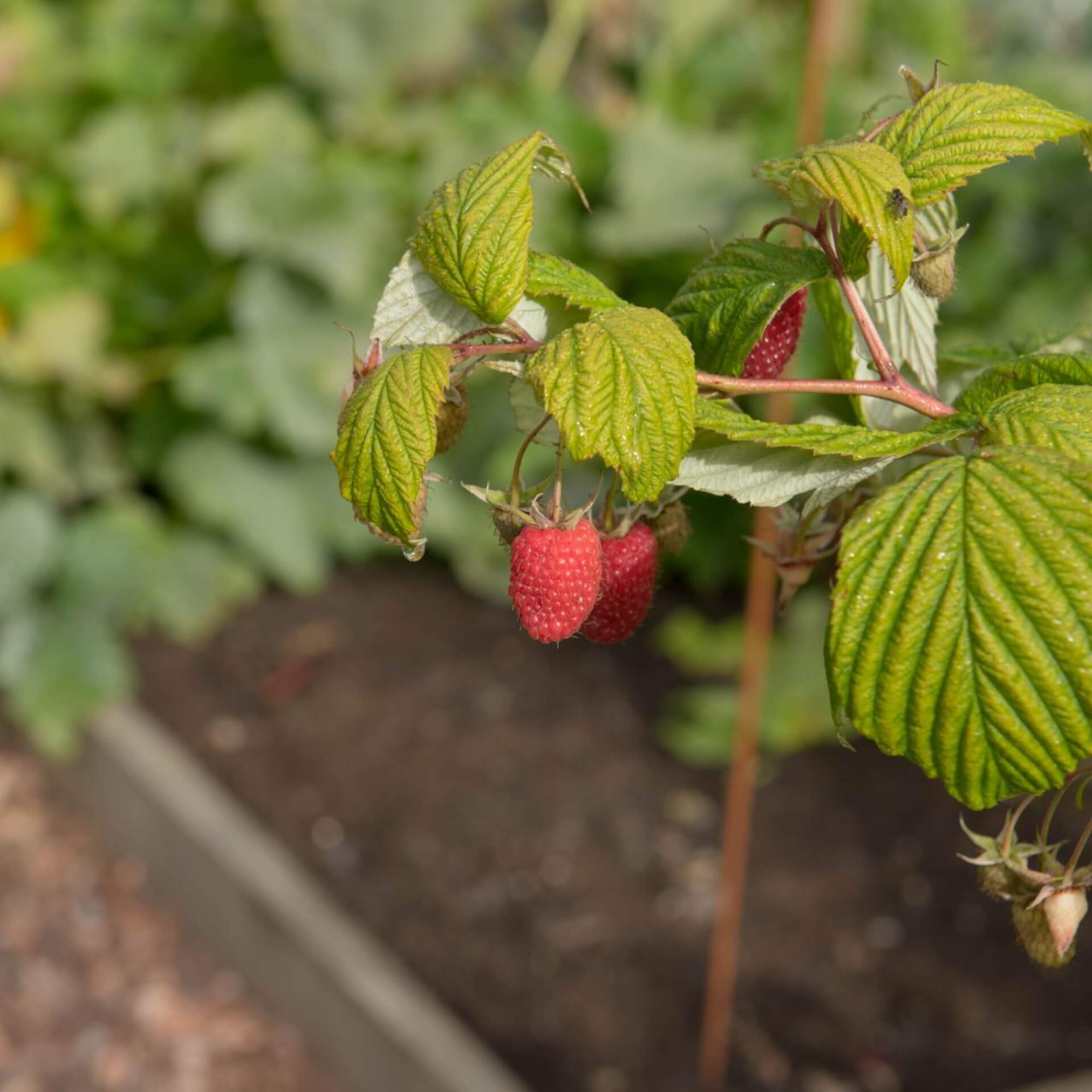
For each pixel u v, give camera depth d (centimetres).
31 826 186
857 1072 131
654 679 196
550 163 52
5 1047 153
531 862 162
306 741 185
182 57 222
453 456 213
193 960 165
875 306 58
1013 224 187
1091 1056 130
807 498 56
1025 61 214
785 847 163
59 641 193
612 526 55
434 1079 132
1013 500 47
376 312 53
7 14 221
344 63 217
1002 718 47
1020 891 54
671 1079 132
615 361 48
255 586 220
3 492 213
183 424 219
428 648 206
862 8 208
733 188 198
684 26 211
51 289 208
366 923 154
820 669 183
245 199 206
